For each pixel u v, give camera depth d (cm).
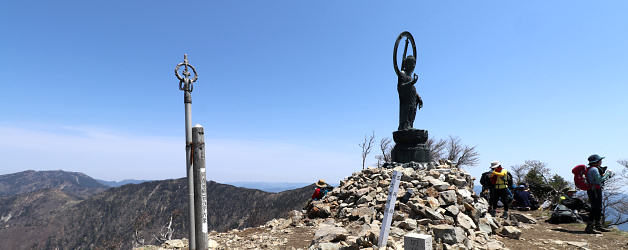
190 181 443
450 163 1262
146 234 9031
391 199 516
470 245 526
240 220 9856
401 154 1215
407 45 1378
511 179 883
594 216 734
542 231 763
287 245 608
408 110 1276
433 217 645
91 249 11800
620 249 591
